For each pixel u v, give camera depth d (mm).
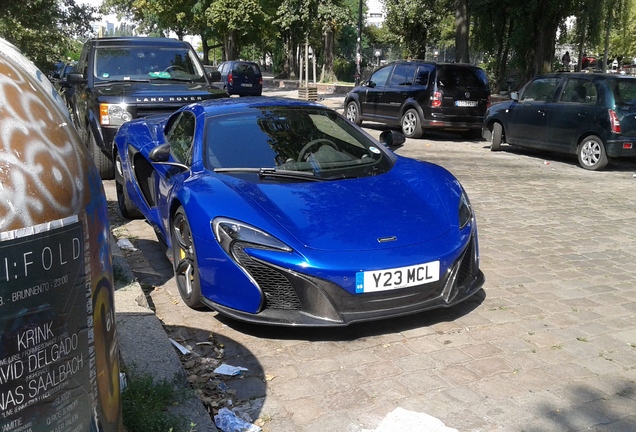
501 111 12555
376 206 4090
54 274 1507
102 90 8477
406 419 2961
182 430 2748
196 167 4590
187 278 4266
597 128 10453
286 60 50281
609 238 6328
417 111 14648
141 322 3748
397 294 3758
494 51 27750
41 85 1778
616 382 3396
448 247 3924
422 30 29922
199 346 3777
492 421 3000
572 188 9023
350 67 50688
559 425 2971
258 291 3670
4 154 1448
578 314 4332
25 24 14148
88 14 15234
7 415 1415
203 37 49875
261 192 4117
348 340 3875
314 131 5012
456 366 3549
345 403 3154
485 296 4645
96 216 1689
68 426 1578
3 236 1387
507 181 9461
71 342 1574
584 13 21562
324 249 3680
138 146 5820
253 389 3285
